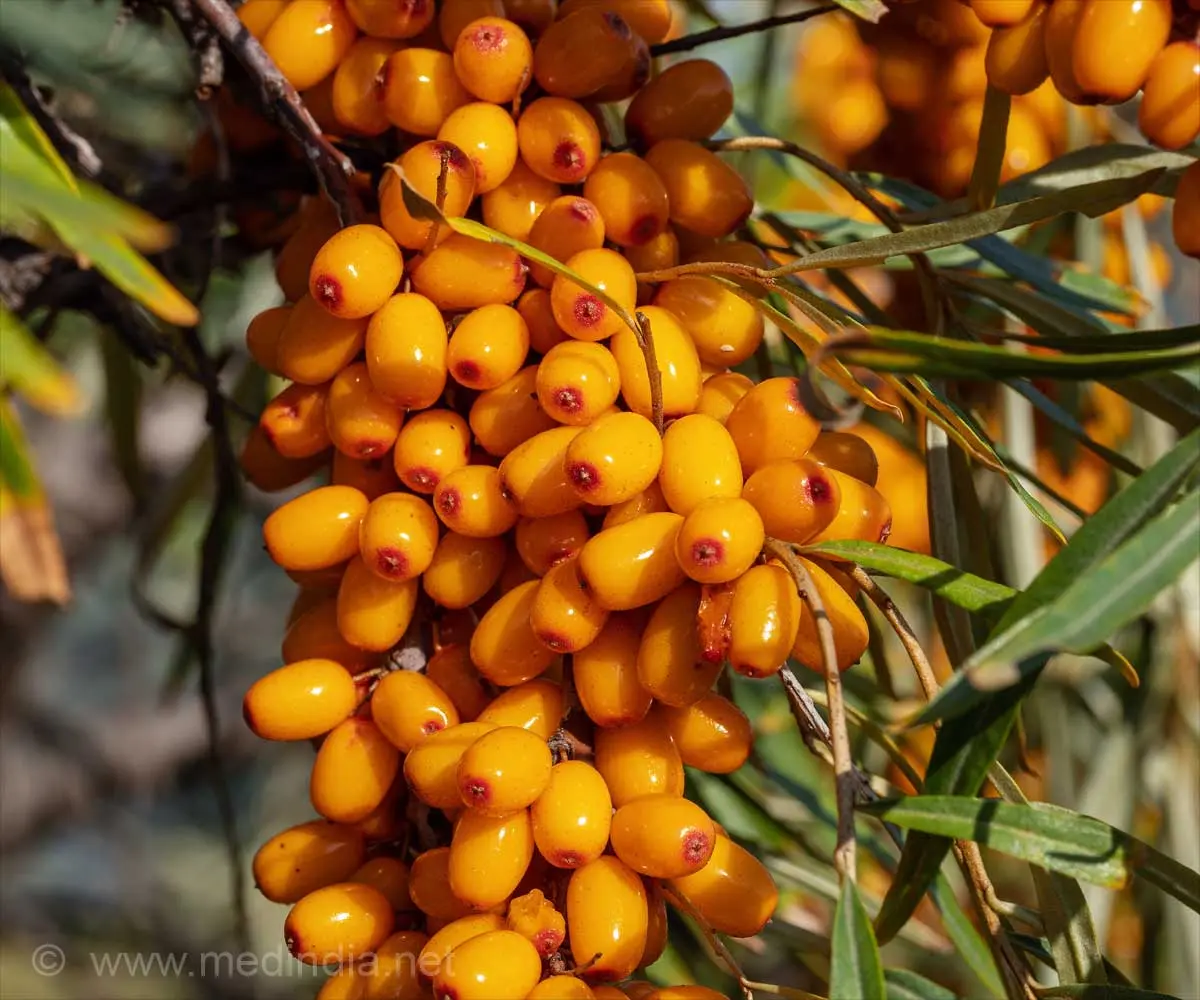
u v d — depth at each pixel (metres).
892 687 0.45
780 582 0.37
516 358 0.39
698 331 0.40
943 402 0.40
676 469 0.38
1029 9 0.40
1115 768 0.49
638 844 0.38
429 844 0.40
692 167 0.40
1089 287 0.45
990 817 0.37
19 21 0.48
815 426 0.38
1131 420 0.49
